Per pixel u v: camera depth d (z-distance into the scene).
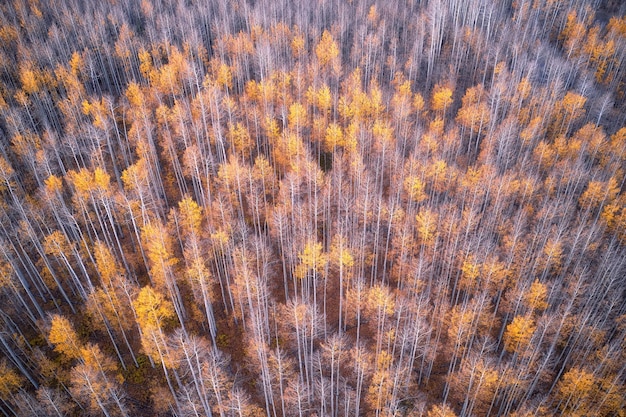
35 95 73.50
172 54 83.00
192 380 45.44
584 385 39.66
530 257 51.88
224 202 56.50
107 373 45.81
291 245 54.34
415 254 55.69
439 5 91.12
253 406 40.19
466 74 89.50
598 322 46.66
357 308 46.44
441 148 65.62
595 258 53.66
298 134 67.19
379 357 41.66
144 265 56.62
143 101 71.69
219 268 55.38
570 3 98.81
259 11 95.44
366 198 53.66
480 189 57.38
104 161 66.75
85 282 54.50
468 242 51.78
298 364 48.53
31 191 65.19
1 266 48.78
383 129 65.19
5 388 40.75
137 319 41.91
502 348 49.22
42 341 49.16
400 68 87.19
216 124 65.81
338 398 45.09
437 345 48.25
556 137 73.56
